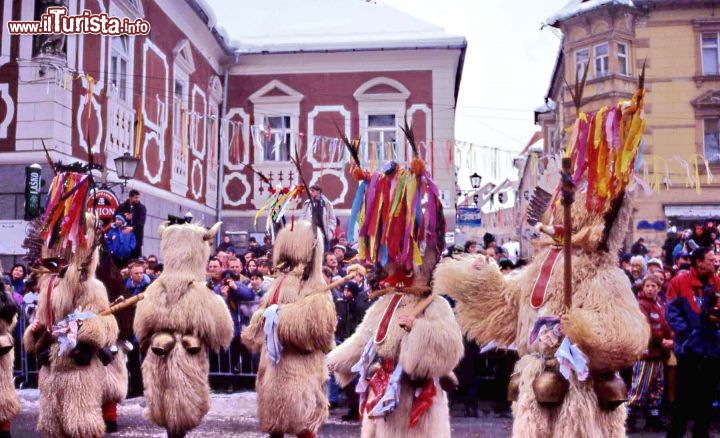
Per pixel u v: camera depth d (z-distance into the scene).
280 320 5.89
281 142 19.66
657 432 7.70
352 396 8.22
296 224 6.32
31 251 6.65
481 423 8.01
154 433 7.45
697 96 22.52
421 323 4.62
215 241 18.84
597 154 4.29
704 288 6.53
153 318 5.93
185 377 5.85
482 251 9.21
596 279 4.20
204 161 18.89
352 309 8.77
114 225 10.41
